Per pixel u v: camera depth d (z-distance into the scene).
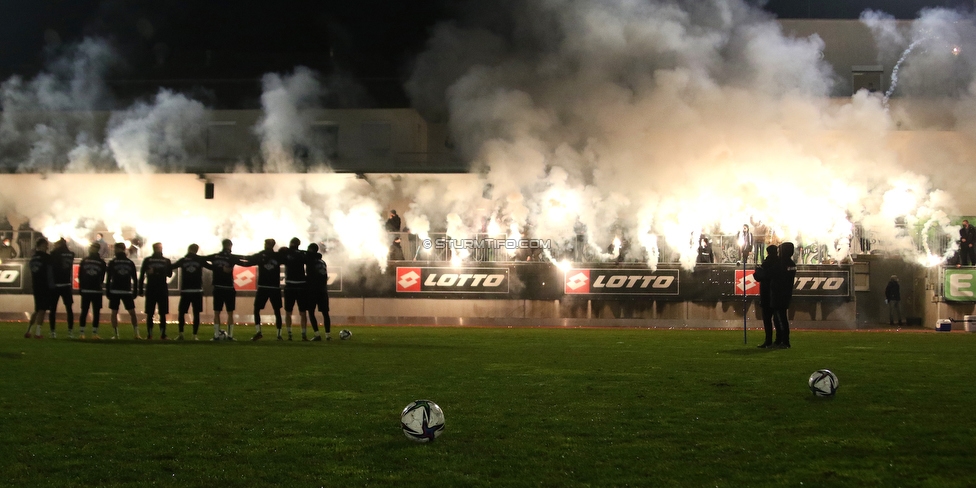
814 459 5.49
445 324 26.52
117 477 5.00
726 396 8.30
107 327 21.53
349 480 4.93
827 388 8.16
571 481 4.93
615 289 26.34
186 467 5.23
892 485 4.85
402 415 6.04
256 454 5.59
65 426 6.57
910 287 29.20
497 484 4.86
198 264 16.89
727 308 26.14
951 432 6.38
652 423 6.75
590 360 12.42
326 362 11.82
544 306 26.48
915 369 11.24
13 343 15.20
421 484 4.85
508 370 10.83
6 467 5.23
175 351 13.61
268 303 26.81
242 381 9.48
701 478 5.00
